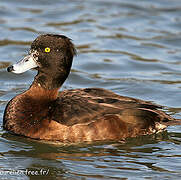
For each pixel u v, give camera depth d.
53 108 11.17
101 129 10.84
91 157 10.35
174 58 17.03
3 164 9.91
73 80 15.20
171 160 10.26
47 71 11.58
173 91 14.33
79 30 19.11
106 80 15.21
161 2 22.41
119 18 20.48
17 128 11.16
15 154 10.40
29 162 10.03
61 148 10.80
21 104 11.45
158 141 11.28
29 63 11.58
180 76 15.54
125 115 11.05
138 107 11.16
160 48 17.83
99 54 17.12
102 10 21.39
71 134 10.77
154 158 10.35
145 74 15.75
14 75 15.43
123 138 11.08
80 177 9.38
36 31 18.62
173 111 12.92
